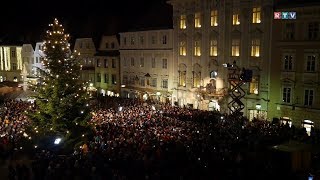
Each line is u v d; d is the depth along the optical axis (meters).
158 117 38.22
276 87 43.91
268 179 23.16
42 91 33.16
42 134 32.28
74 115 33.41
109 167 23.22
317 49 39.81
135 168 23.59
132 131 31.19
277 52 43.59
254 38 46.06
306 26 40.78
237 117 36.75
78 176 22.05
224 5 49.25
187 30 55.19
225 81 49.91
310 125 40.75
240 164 24.39
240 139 29.14
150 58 62.59
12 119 38.59
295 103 42.16
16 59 91.44
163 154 25.17
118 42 71.50
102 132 31.89
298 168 25.70
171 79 58.78
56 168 22.91
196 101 54.03
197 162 23.88
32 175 25.48
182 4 55.59
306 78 41.00
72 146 31.64
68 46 34.16
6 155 29.44
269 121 41.19
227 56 49.59
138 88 66.00
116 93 71.75
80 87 34.44
